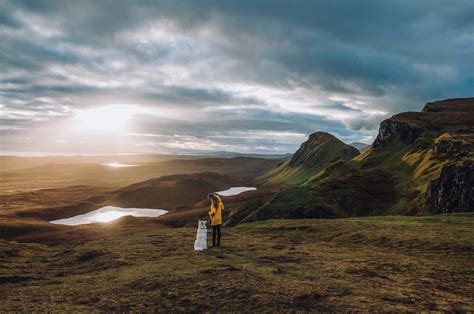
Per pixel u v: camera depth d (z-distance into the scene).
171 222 102.44
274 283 14.88
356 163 127.69
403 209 74.81
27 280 18.25
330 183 89.12
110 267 20.06
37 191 190.25
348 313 11.78
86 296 14.41
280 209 75.06
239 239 28.95
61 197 169.12
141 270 18.12
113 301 13.62
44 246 29.34
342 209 76.56
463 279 16.33
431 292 14.23
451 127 126.94
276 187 190.25
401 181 91.19
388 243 24.91
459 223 31.80
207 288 14.48
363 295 13.55
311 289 14.05
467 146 86.62
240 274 16.31
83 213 131.25
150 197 157.88
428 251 22.05
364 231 29.22
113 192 170.62
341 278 15.94
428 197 73.31
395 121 142.50
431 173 86.69
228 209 113.75
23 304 13.72
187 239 28.80
